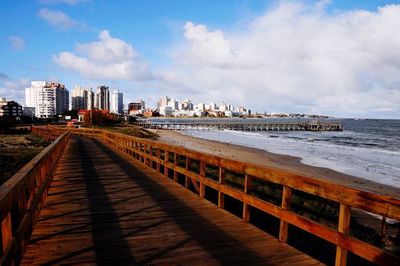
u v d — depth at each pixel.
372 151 37.03
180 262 4.18
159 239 4.96
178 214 6.27
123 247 4.63
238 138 60.31
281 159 27.81
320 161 27.23
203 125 110.06
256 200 5.41
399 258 3.09
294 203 9.35
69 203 7.00
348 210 3.71
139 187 8.77
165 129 96.44
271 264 4.16
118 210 6.51
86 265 4.05
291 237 6.88
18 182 3.64
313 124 102.12
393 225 8.61
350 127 117.31
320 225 4.10
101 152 18.78
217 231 5.34
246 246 4.73
